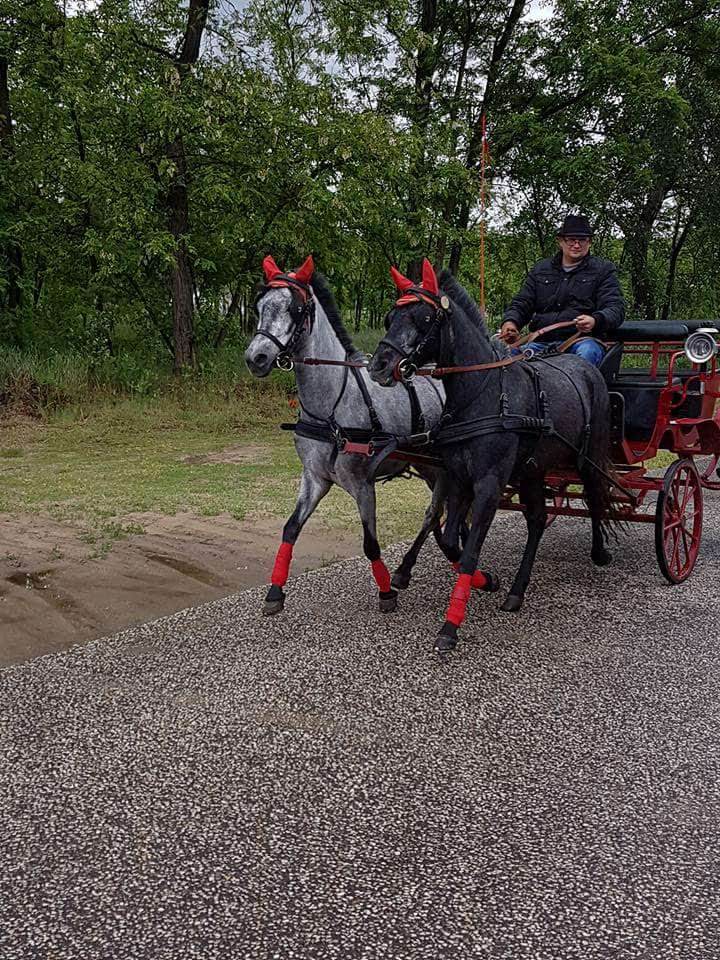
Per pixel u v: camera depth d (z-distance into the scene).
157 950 2.39
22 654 4.54
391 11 15.90
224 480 9.00
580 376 5.23
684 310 24.89
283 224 15.25
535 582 5.67
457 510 4.76
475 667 4.26
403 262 18.08
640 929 2.46
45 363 14.45
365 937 2.43
